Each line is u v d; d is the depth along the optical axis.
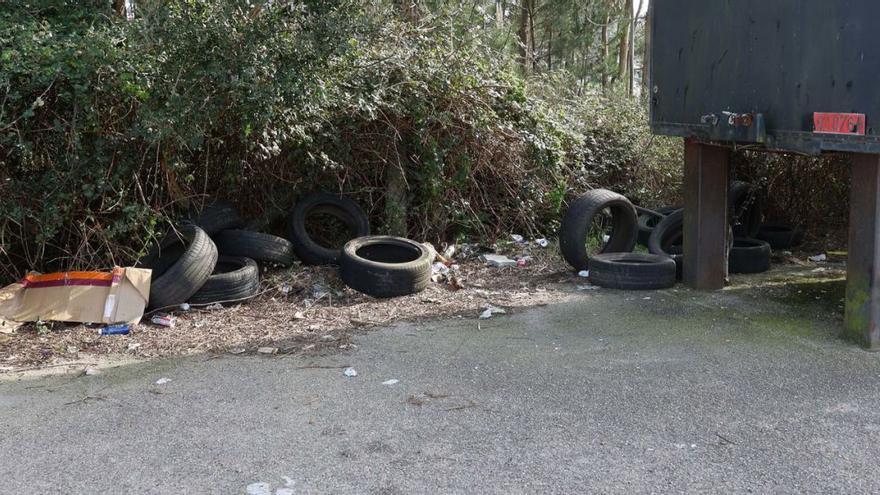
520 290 7.73
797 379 5.09
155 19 6.78
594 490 3.64
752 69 6.15
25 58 6.60
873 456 3.96
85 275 6.71
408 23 9.16
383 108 8.84
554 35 20.06
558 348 5.82
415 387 5.03
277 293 7.53
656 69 7.46
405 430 4.35
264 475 3.83
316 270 8.09
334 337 6.18
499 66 10.01
